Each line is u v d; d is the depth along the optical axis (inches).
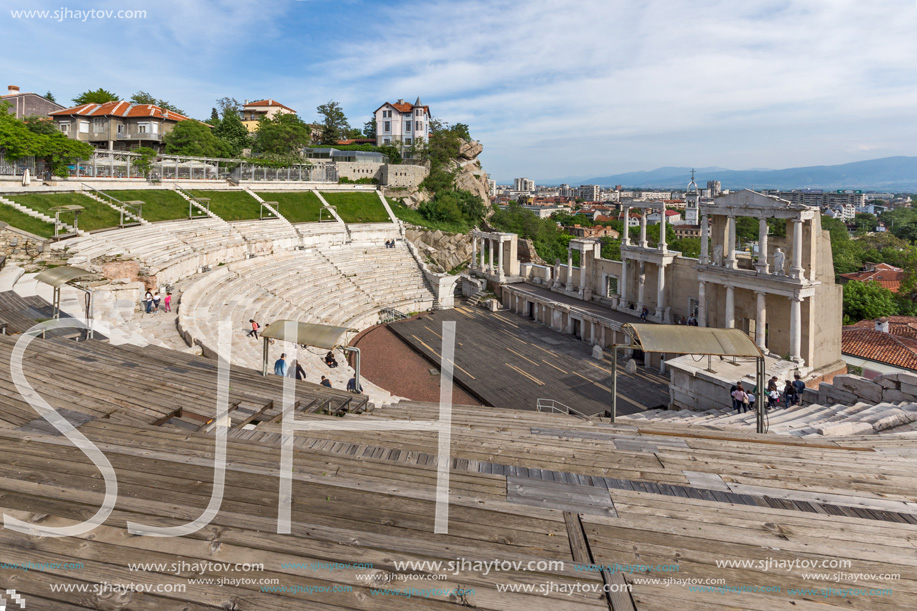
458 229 3353.8
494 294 2593.5
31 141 1831.9
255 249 2143.2
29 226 1487.5
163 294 1446.9
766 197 1387.8
